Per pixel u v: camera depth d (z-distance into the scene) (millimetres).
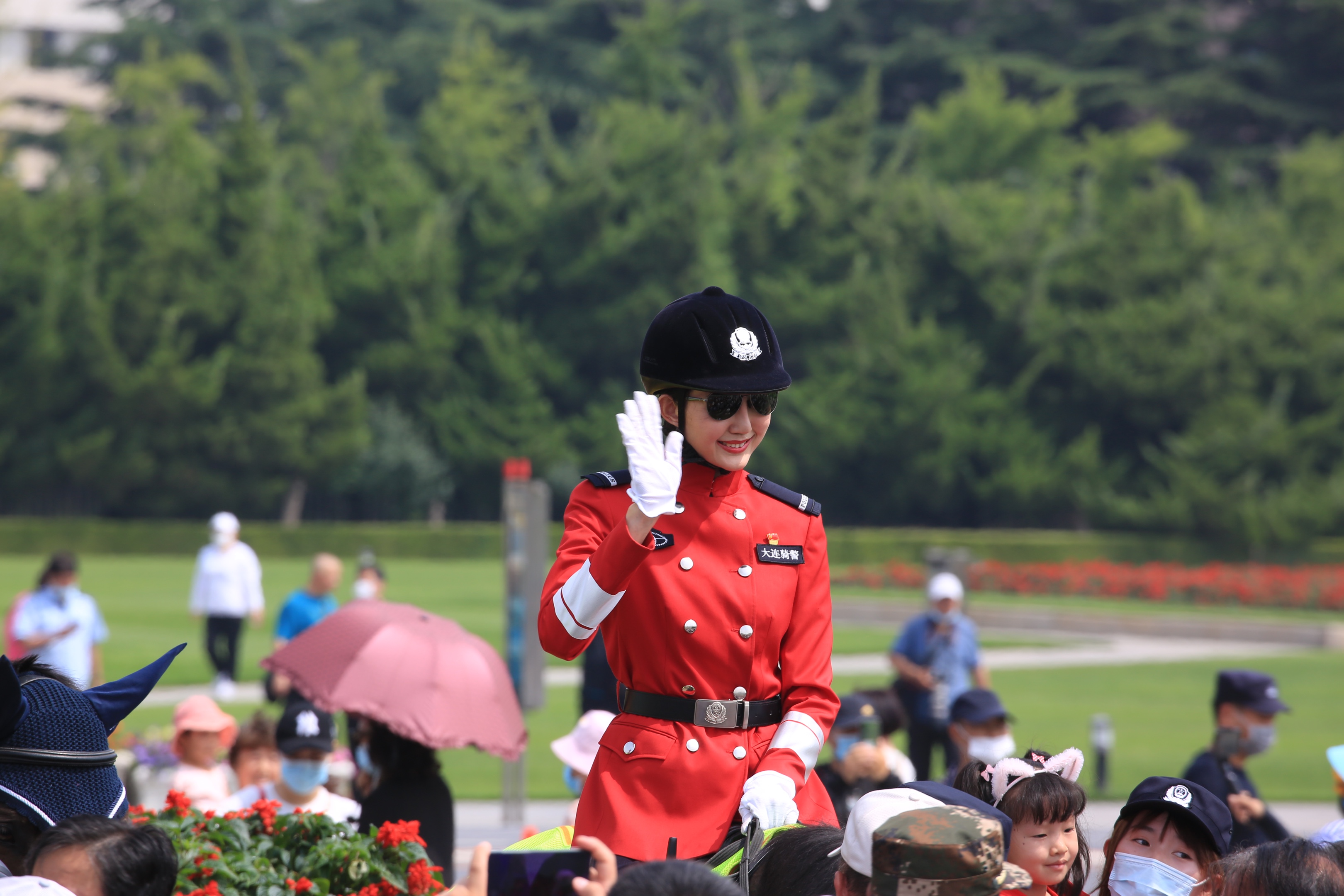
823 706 13250
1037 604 149500
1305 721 72625
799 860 11828
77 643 54156
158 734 50312
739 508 13453
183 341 198375
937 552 62438
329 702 24953
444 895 11773
